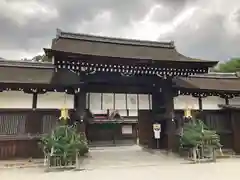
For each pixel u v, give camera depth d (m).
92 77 12.09
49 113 12.15
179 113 13.98
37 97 12.20
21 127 11.65
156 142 14.22
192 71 12.67
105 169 9.50
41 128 11.87
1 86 11.34
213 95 14.67
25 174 8.69
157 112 14.25
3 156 11.23
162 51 14.79
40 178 8.00
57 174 8.62
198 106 14.40
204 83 15.27
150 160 11.48
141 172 8.91
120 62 11.43
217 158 12.53
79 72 11.85
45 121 12.01
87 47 13.23
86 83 12.05
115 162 10.97
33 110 11.94
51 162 9.52
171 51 15.07
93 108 18.38
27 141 11.65
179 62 12.02
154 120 14.33
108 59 11.20
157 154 13.12
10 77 12.11
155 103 14.41
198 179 7.77
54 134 10.00
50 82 11.96
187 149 11.92
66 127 10.38
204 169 9.46
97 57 10.98
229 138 14.20
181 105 14.12
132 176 8.24
